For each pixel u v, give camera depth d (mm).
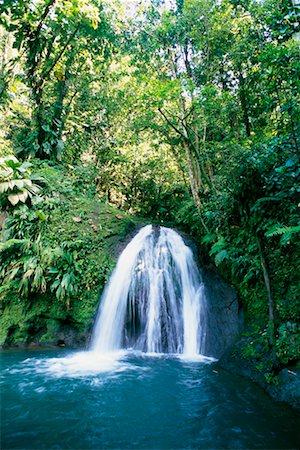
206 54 6500
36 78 7391
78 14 6227
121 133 10062
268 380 3064
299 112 3518
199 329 5035
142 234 6848
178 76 7199
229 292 4930
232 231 5125
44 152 7754
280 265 3959
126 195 11148
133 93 8344
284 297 3697
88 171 8609
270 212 3844
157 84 5570
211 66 6371
